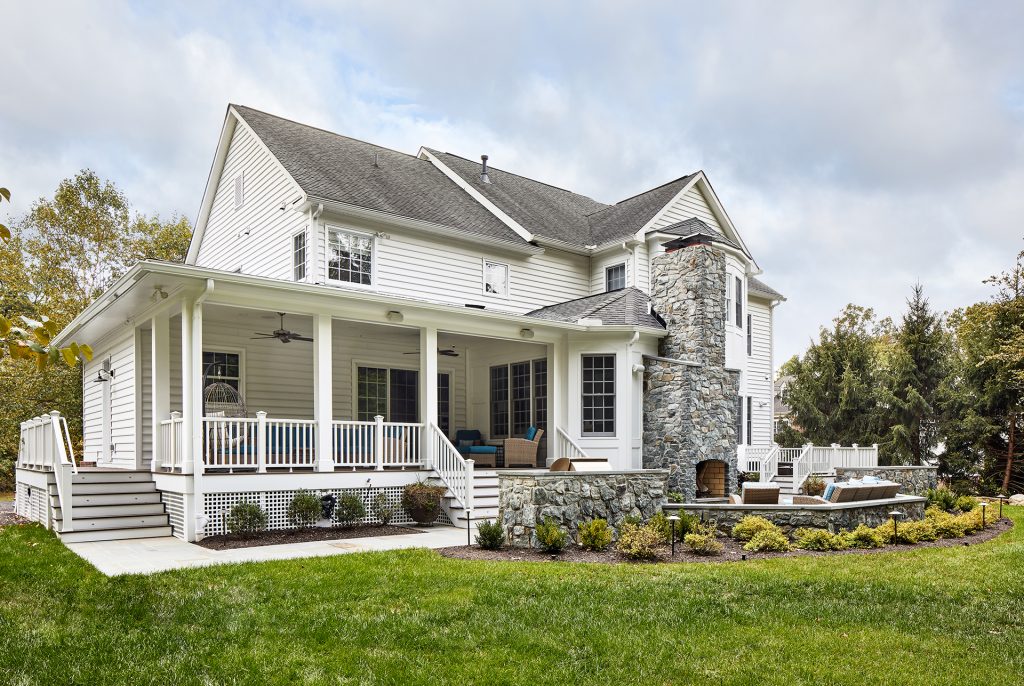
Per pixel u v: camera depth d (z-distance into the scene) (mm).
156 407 12133
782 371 44844
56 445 11273
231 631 5758
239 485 10766
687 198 20422
